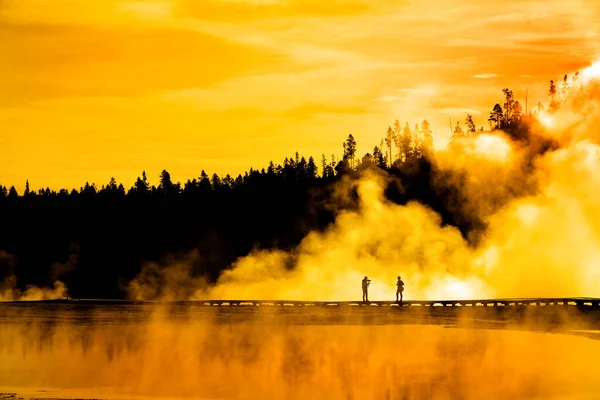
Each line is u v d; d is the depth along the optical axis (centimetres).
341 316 8844
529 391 5325
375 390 5428
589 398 5141
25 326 8481
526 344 7188
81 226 17012
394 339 7544
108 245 16388
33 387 5538
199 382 5709
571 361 6369
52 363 6406
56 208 17488
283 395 5322
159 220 17100
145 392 5400
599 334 7750
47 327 8419
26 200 17838
